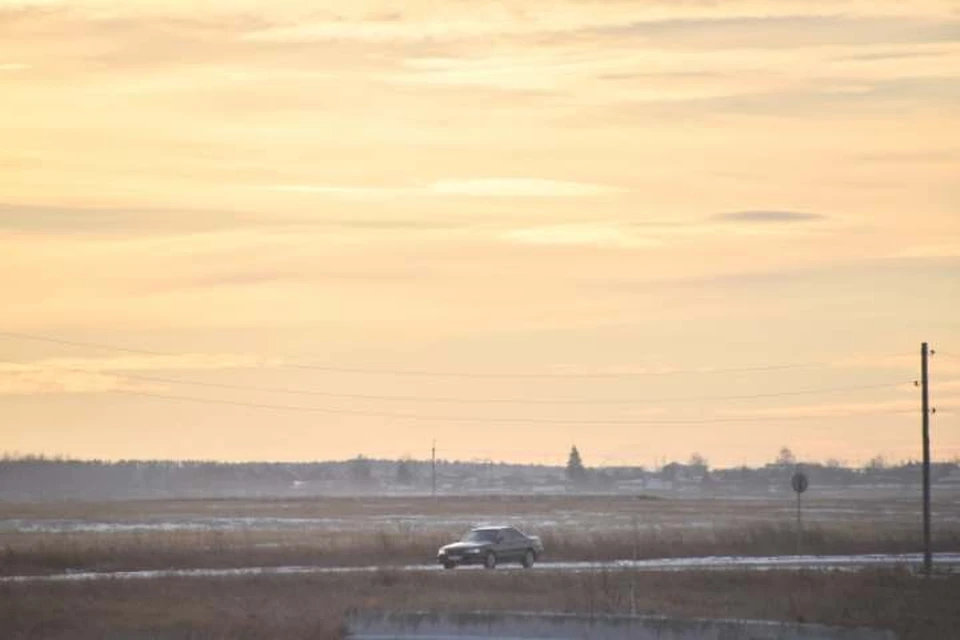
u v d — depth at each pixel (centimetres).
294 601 13062
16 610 12269
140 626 11081
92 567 18238
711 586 14375
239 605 12725
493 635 10025
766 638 9531
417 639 10119
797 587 14200
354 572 16550
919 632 10488
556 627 9950
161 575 16125
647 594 13488
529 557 18988
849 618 11456
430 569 17825
